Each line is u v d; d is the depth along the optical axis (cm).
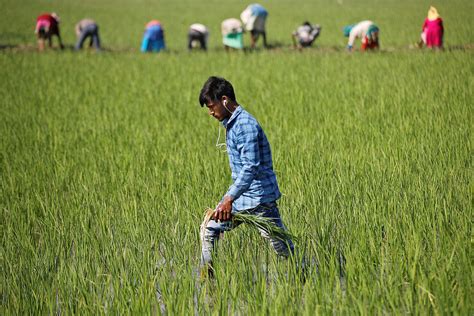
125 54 3688
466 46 3506
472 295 779
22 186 1366
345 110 1988
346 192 1198
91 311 827
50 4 8856
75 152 1647
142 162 1505
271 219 942
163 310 890
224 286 852
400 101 2058
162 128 1894
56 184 1380
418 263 859
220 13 7656
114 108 2217
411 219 1029
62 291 881
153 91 2527
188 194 1228
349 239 974
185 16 7206
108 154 1594
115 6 8906
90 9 8200
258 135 898
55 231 1095
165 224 1118
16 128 1930
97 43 3806
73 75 2950
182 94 2448
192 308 804
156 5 9275
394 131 1655
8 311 832
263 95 2311
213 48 4078
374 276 865
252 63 3180
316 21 5916
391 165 1355
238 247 980
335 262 908
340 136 1655
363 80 2522
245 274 912
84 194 1294
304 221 1066
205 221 947
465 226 977
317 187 1222
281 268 902
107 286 880
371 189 1201
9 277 934
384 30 4675
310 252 959
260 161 920
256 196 929
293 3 9200
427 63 2847
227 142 919
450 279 834
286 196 1206
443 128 1645
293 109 2042
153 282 864
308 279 874
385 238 1010
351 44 3469
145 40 3856
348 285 818
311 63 3097
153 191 1269
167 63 3281
